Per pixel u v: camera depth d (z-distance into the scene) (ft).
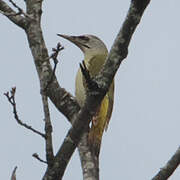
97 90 29.12
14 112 30.45
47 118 30.45
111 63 29.30
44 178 30.68
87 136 37.50
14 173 30.81
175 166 31.19
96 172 35.29
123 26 28.68
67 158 30.45
